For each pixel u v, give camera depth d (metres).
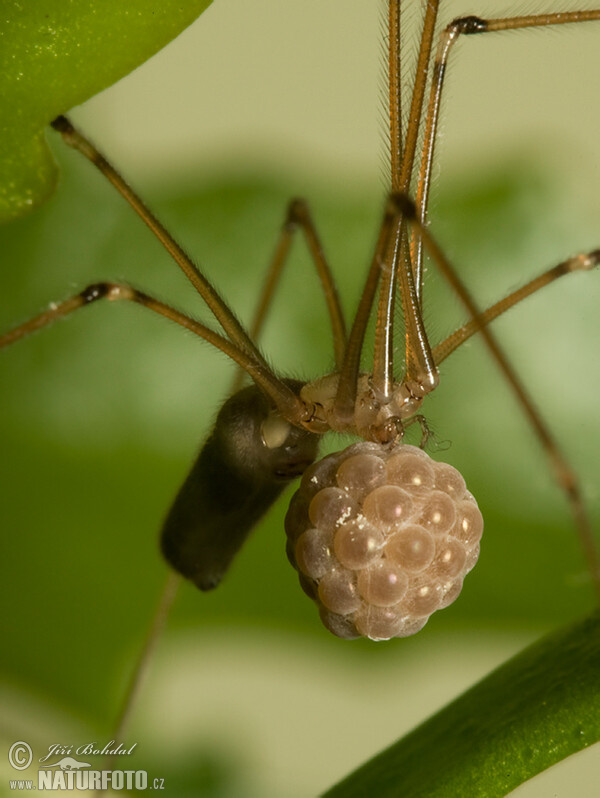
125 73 0.07
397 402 0.08
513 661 0.07
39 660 0.08
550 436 0.08
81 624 0.08
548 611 0.08
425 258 0.09
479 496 0.08
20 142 0.07
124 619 0.08
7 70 0.07
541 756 0.07
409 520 0.08
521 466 0.08
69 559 0.08
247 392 0.08
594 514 0.08
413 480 0.08
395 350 0.08
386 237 0.08
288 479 0.08
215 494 0.08
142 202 0.08
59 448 0.08
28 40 0.07
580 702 0.07
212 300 0.08
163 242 0.08
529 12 0.08
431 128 0.08
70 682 0.08
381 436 0.08
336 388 0.08
